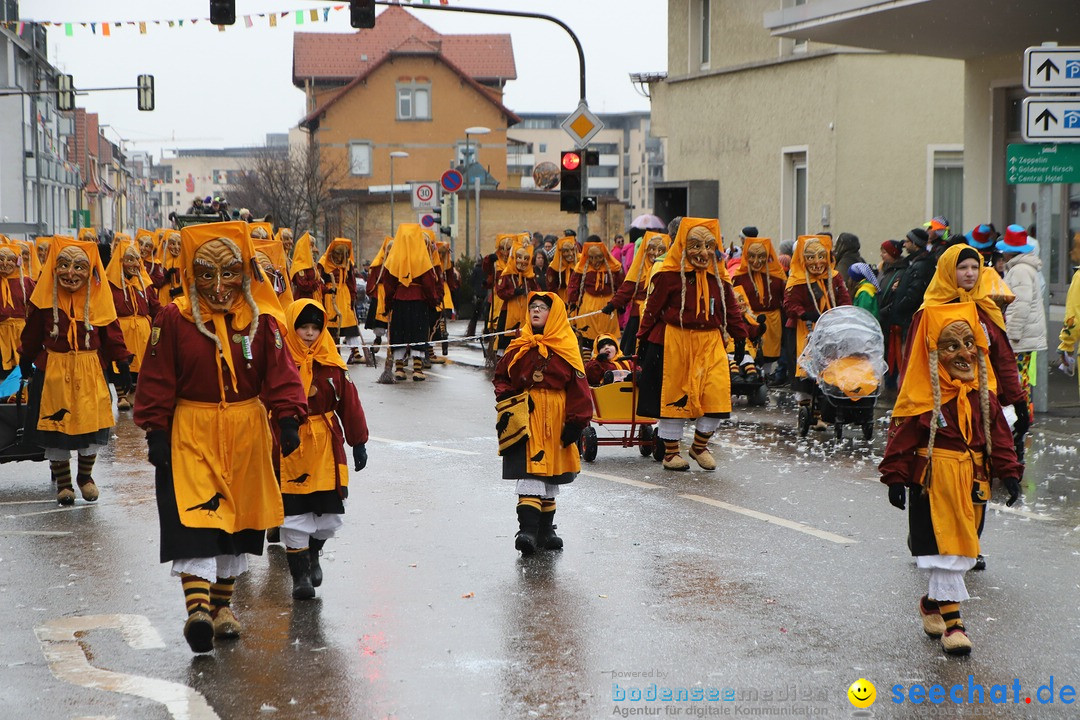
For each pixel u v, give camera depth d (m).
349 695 5.84
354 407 7.61
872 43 18.33
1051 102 11.55
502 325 20.95
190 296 6.49
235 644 6.61
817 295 14.28
